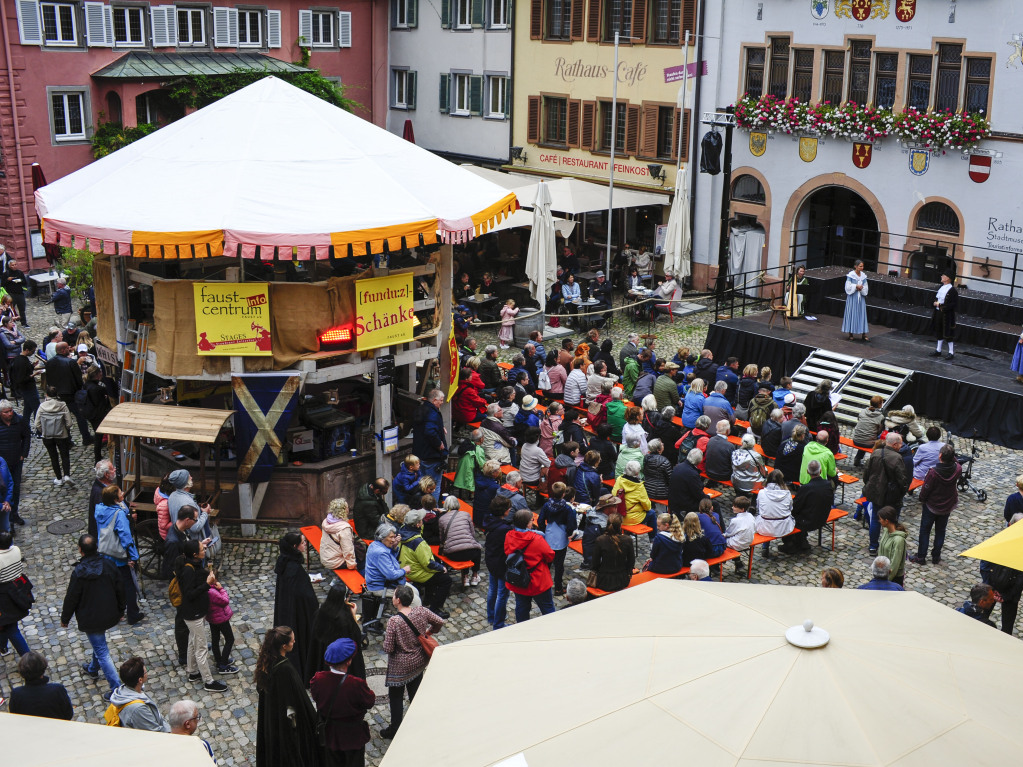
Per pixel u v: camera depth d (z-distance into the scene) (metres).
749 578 14.80
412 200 16.00
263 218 14.91
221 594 11.86
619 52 35.12
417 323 16.92
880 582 11.52
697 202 33.94
